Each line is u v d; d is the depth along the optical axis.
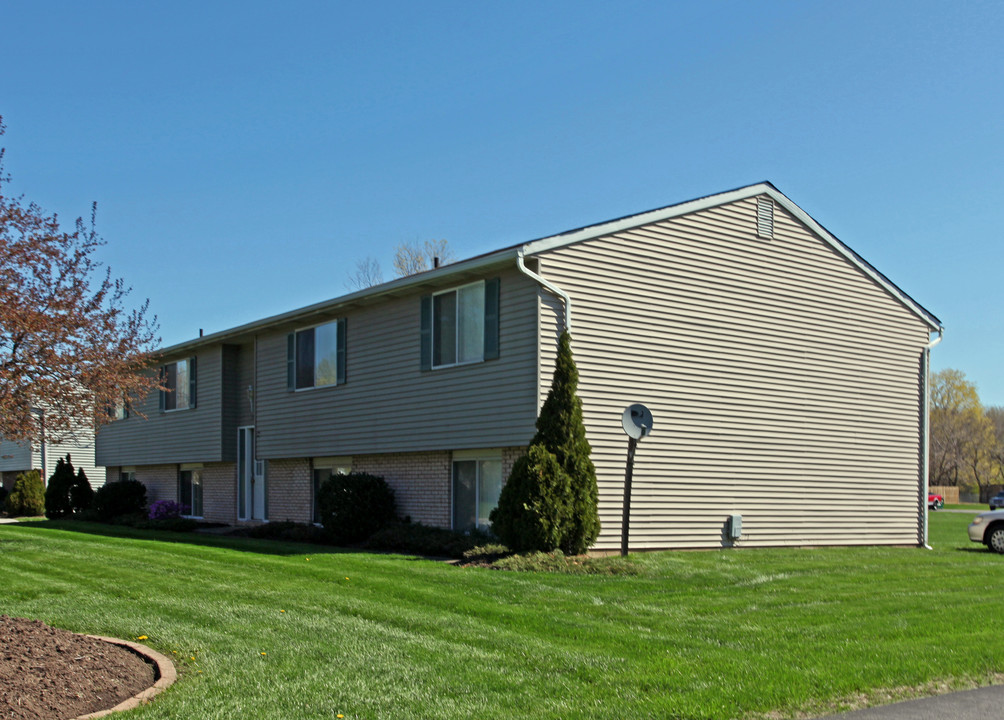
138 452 29.73
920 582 12.65
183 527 23.08
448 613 10.19
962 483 81.19
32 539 18.69
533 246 15.17
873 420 19.22
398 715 6.61
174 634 9.22
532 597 11.14
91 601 11.28
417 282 17.44
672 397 16.58
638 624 9.76
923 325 20.28
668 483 16.39
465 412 16.86
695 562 14.32
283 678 7.59
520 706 6.79
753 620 9.98
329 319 21.12
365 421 19.61
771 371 17.89
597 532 14.96
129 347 17.42
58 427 16.80
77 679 7.26
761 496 17.50
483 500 17.16
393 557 15.03
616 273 16.14
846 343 19.02
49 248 15.67
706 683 7.32
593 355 15.74
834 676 7.50
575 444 14.84
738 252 17.70
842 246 19.17
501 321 16.19
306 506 22.23
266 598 11.18
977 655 8.27
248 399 25.28
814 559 15.19
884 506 19.19
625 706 6.73
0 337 15.20
